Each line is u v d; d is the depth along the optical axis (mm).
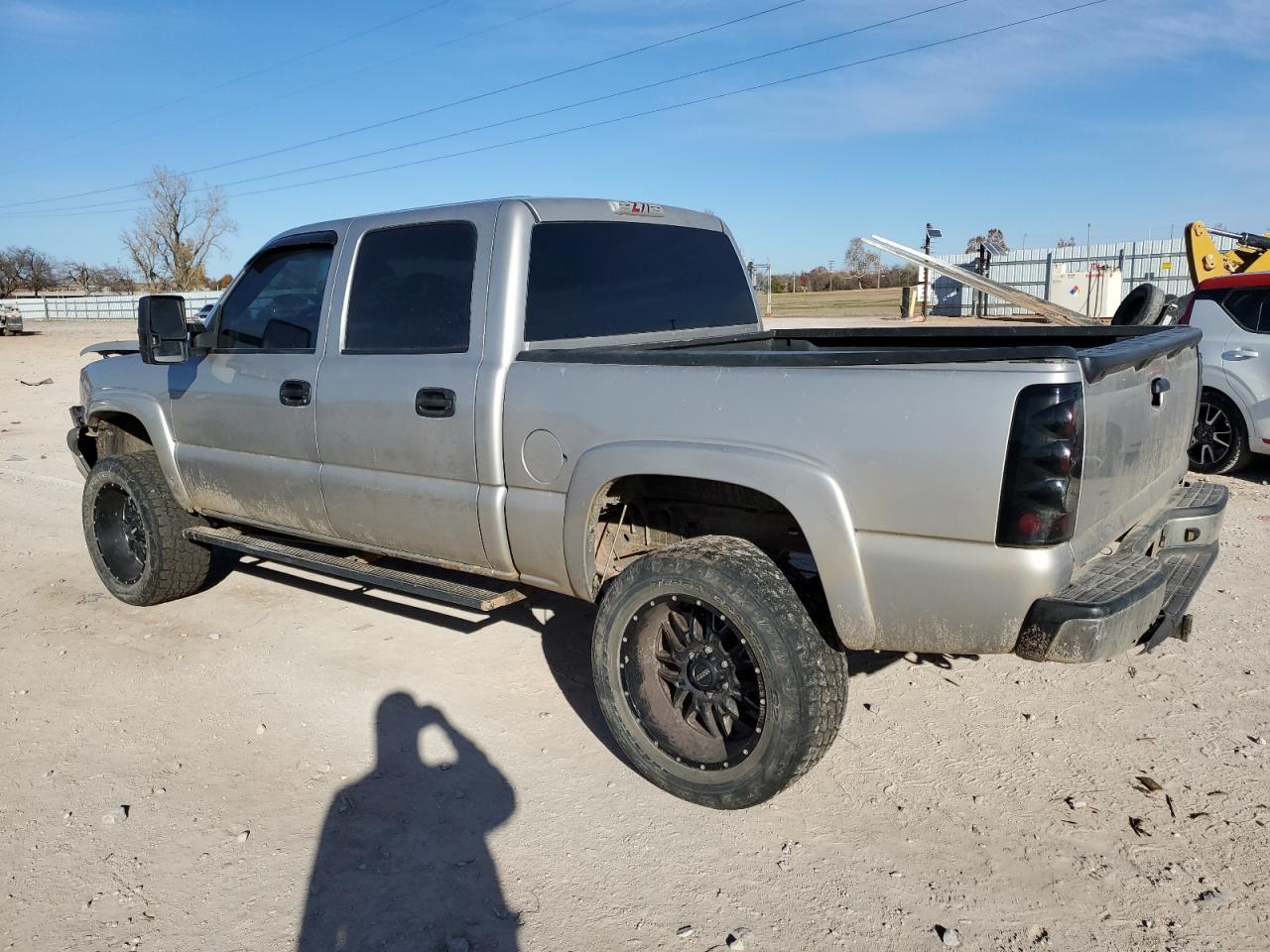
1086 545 2902
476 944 2748
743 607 3109
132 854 3186
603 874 3059
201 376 4906
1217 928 2750
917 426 2826
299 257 4602
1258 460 9172
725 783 3270
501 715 4125
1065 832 3217
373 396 4098
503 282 3773
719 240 4922
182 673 4602
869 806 3396
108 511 5520
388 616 5301
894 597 2947
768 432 3082
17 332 39500
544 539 3660
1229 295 8305
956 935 2740
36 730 4062
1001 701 4160
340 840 3250
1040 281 33906
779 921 2820
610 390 3418
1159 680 4316
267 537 5172
